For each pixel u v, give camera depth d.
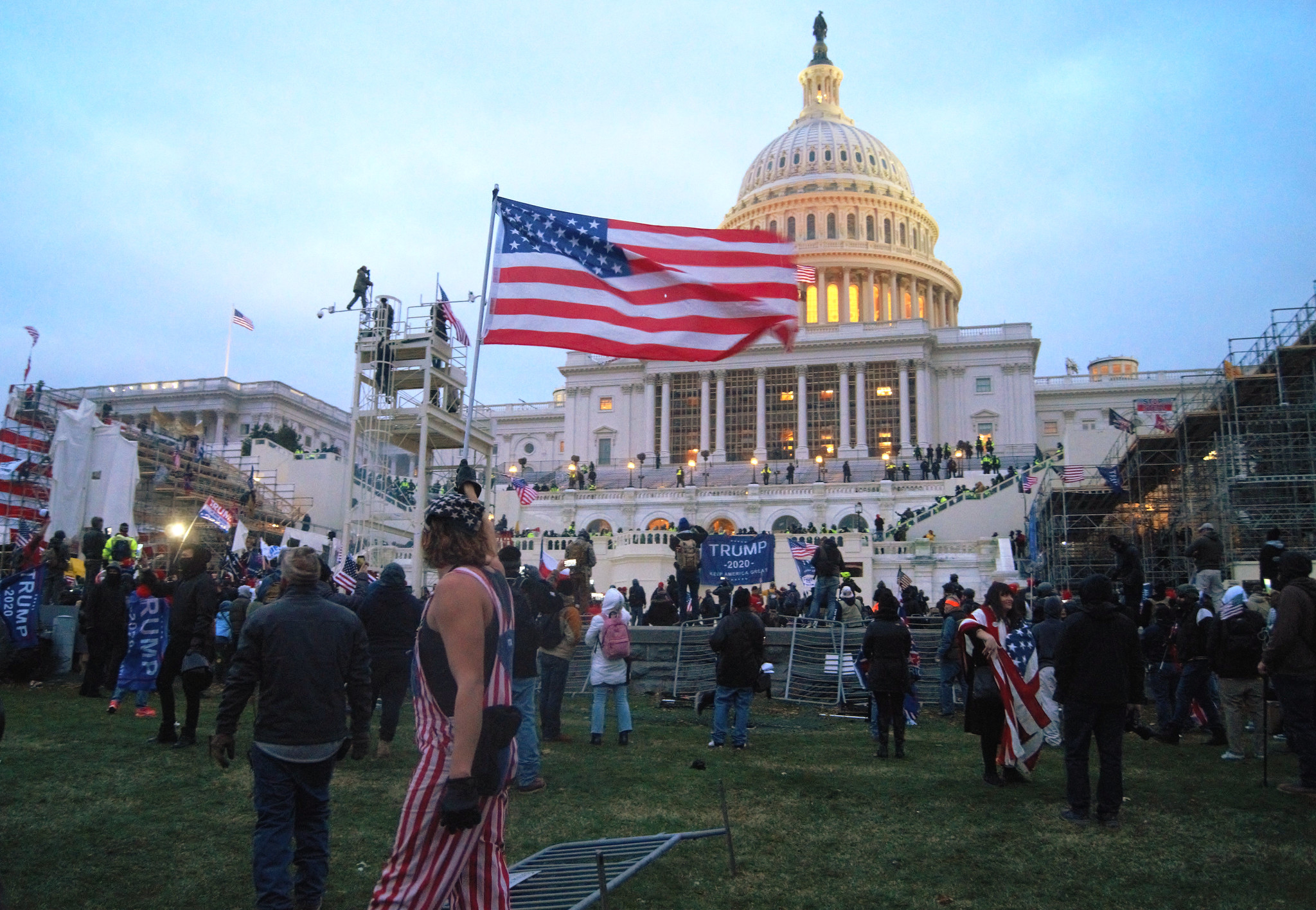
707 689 19.45
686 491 63.28
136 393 88.50
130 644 14.70
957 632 11.77
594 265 13.27
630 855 7.12
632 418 92.12
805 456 83.44
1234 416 35.47
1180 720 14.55
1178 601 17.11
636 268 13.29
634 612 33.47
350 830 8.93
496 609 4.77
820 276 106.69
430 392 32.38
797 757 13.05
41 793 9.90
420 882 4.55
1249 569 29.92
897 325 85.75
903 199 115.12
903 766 12.49
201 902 7.20
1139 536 40.88
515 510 60.62
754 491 62.31
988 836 9.14
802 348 86.81
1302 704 10.73
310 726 6.61
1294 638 10.63
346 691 7.89
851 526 60.59
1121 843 8.93
